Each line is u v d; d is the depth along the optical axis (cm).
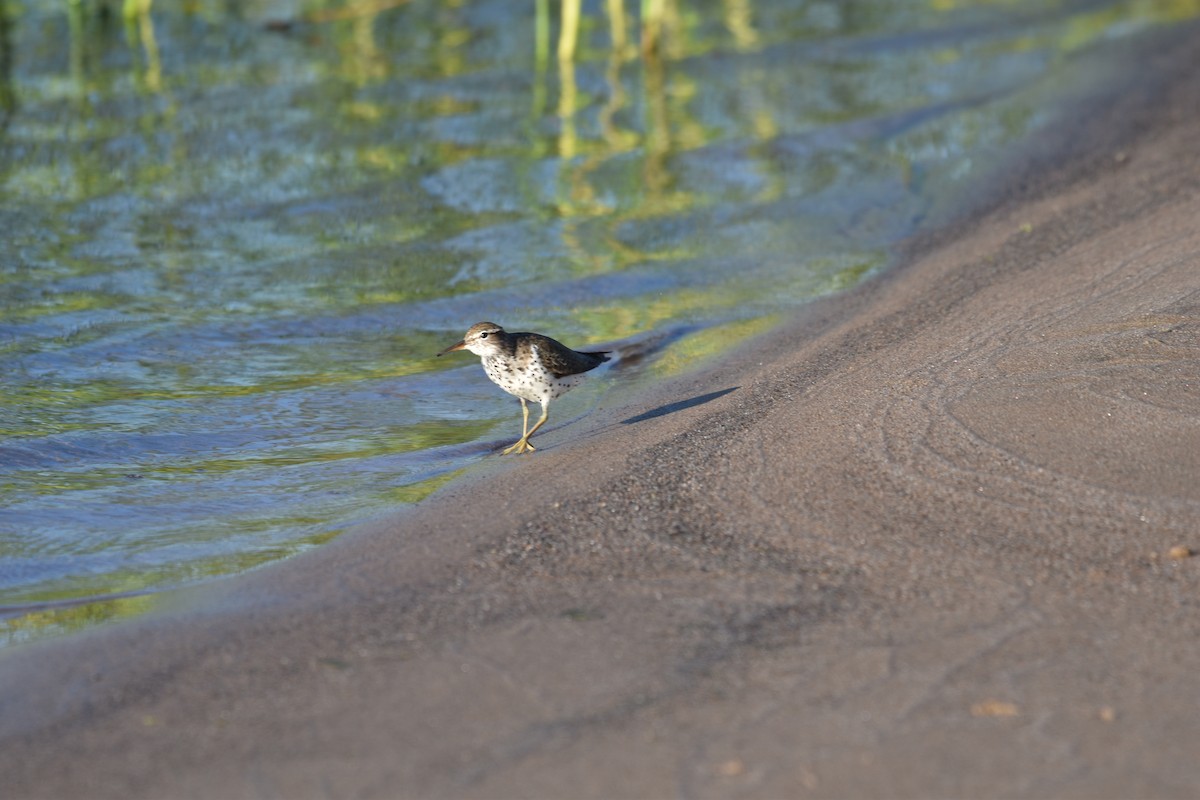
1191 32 4266
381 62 4006
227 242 2633
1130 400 1541
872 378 1759
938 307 2089
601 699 1068
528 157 3180
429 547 1402
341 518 1549
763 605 1212
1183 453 1414
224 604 1301
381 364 2106
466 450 1781
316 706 1081
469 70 3953
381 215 2794
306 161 3123
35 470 1702
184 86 3688
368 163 3120
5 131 3269
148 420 1880
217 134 3294
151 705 1101
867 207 2819
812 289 2367
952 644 1123
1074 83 3725
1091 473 1395
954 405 1593
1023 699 1034
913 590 1220
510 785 962
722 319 2238
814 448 1547
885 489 1419
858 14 4722
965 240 2534
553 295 2378
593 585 1274
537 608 1233
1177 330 1741
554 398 1758
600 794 947
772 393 1791
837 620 1177
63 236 2638
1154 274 2031
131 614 1295
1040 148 3141
